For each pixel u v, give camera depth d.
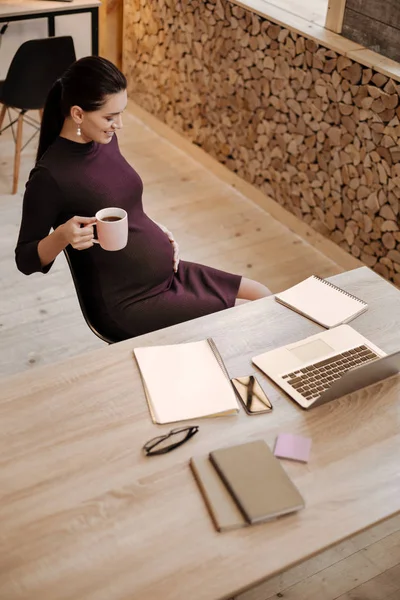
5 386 1.59
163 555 1.26
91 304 2.09
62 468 1.41
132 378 1.64
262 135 3.58
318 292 1.95
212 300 2.13
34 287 3.05
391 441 1.53
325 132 3.19
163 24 4.04
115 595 1.19
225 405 1.56
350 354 1.73
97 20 3.88
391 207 2.99
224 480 1.39
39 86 3.46
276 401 1.60
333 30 3.09
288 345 1.76
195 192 3.86
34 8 3.64
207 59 3.77
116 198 1.99
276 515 1.33
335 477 1.43
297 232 3.57
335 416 1.57
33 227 1.91
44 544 1.27
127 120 4.56
